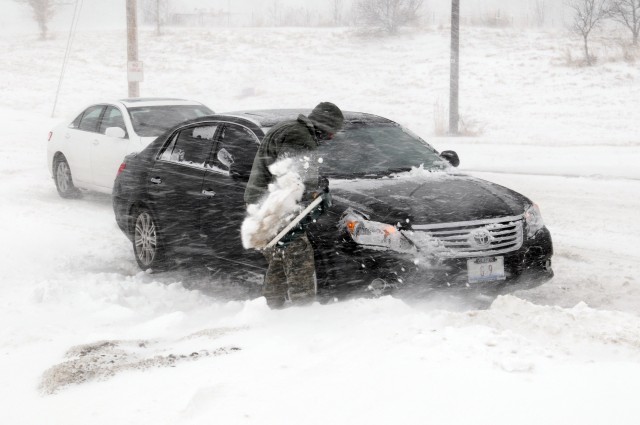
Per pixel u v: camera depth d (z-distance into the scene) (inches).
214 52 2342.5
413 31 2381.9
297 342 221.3
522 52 1966.0
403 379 177.2
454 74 1203.2
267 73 2022.6
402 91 1708.9
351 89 1770.4
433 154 380.5
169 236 391.2
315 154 277.1
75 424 175.6
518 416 154.4
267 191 284.7
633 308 333.1
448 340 201.0
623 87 1504.7
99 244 467.2
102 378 206.2
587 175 721.6
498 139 1120.8
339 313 255.3
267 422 161.9
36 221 526.6
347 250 294.5
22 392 207.2
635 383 166.1
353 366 190.2
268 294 289.9
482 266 299.0
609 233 488.1
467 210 305.7
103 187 609.3
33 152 951.6
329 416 161.9
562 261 419.8
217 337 239.0
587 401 158.7
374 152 363.6
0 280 378.0
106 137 602.2
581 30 1754.4
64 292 340.5
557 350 199.0
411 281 290.2
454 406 160.9
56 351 248.7
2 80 2047.2
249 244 271.0
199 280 388.5
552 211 563.5
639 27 1951.3
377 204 304.7
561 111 1366.9
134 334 271.4
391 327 225.8
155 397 185.0
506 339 201.3
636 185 657.6
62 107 1707.7
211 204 358.6
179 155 395.5
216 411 169.6
